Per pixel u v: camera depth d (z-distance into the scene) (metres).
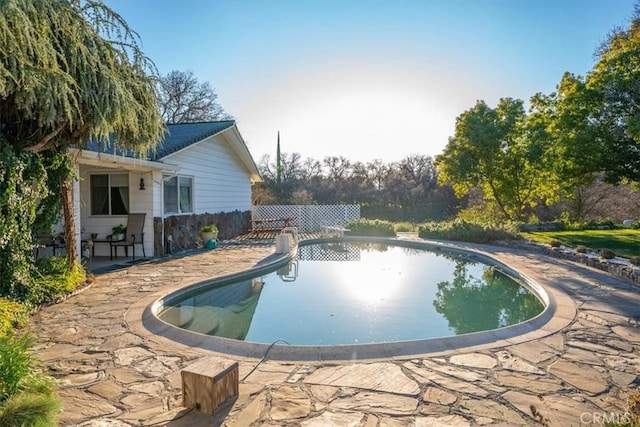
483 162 17.39
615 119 10.06
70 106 5.04
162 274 7.75
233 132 13.95
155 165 9.44
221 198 14.41
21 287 5.14
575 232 14.07
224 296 7.23
